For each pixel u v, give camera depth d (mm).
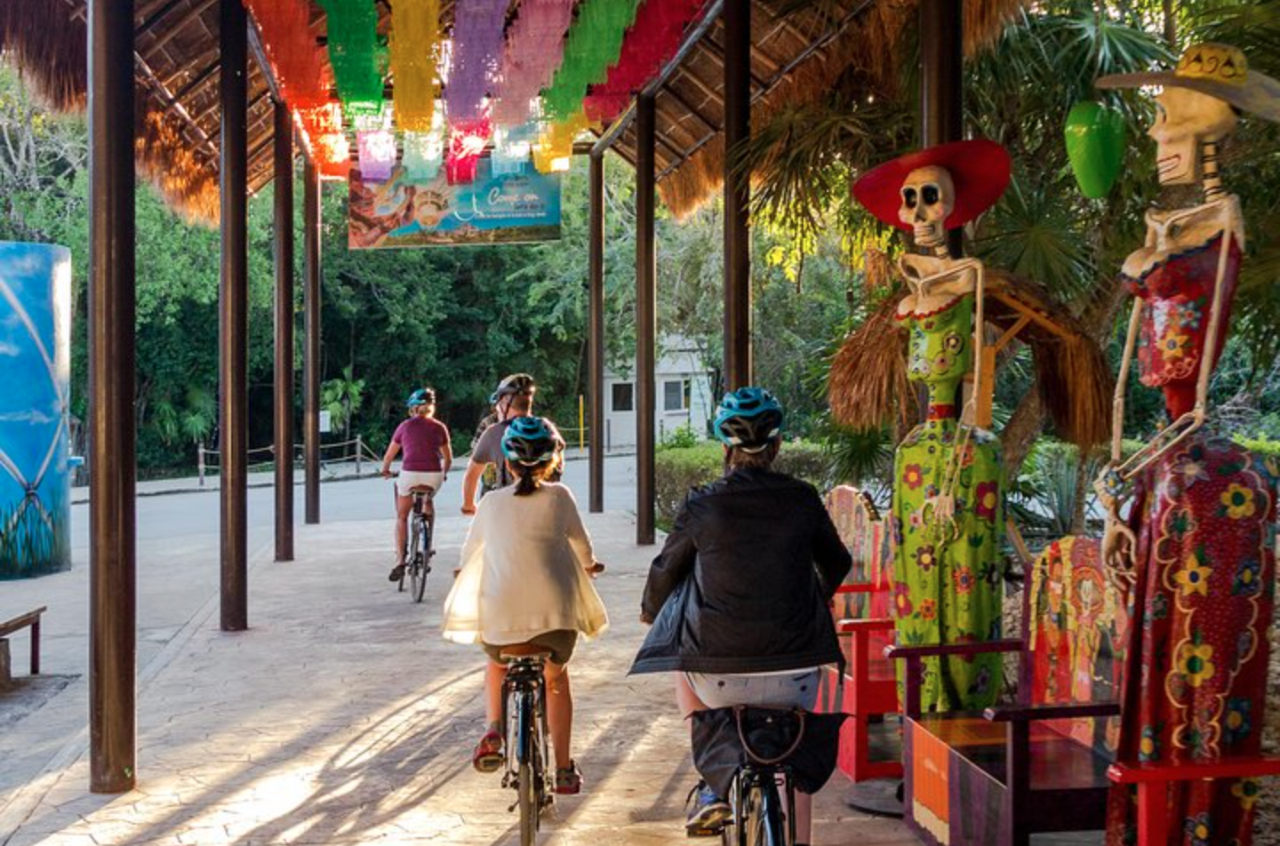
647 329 14117
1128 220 8594
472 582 5008
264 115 14930
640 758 6160
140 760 6219
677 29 10539
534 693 4699
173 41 10820
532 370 43688
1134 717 3689
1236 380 18094
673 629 3918
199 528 18953
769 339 25766
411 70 9500
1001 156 5246
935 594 5180
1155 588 3590
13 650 9438
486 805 5504
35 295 13133
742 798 3643
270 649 8930
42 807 5512
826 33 9727
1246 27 6039
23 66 8875
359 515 19875
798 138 8891
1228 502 3543
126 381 5707
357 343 42312
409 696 7523
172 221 33000
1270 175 7223
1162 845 3516
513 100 10039
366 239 17031
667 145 15203
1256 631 3570
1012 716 3859
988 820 4094
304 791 5711
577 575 4941
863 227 9539
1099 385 5715
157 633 9930
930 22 6000
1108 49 8414
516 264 42531
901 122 8680
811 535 3900
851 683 5680
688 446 22438
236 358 9555
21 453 13078
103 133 5668
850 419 6387
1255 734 3596
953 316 5223
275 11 9492
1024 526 12219
